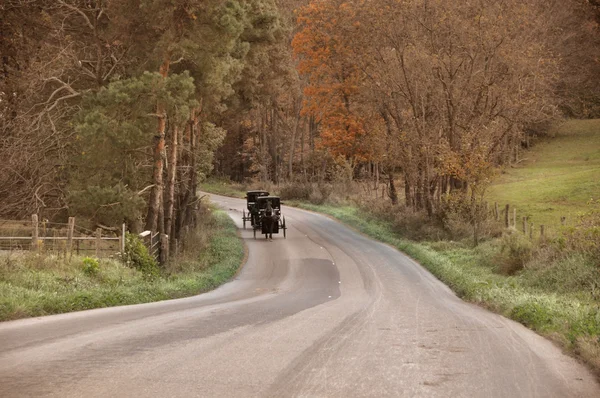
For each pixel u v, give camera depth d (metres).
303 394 6.14
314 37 57.56
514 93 43.00
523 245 26.36
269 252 37.66
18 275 16.97
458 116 44.00
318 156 85.12
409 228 42.03
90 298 15.59
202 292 23.41
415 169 46.38
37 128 31.69
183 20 30.92
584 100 102.69
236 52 39.06
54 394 6.04
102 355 8.01
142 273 23.23
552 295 17.30
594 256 21.17
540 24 53.66
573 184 59.94
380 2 44.81
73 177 30.08
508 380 6.87
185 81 29.03
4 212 31.84
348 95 57.81
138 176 32.31
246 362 7.65
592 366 7.80
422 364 7.67
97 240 23.12
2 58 39.34
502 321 13.24
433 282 25.23
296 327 11.11
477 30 41.59
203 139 44.94
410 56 44.81
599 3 76.50
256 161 100.69
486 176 36.31
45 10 39.34
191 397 6.00
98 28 37.47
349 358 7.99
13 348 8.50
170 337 9.61
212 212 62.09
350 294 21.66
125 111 29.28
